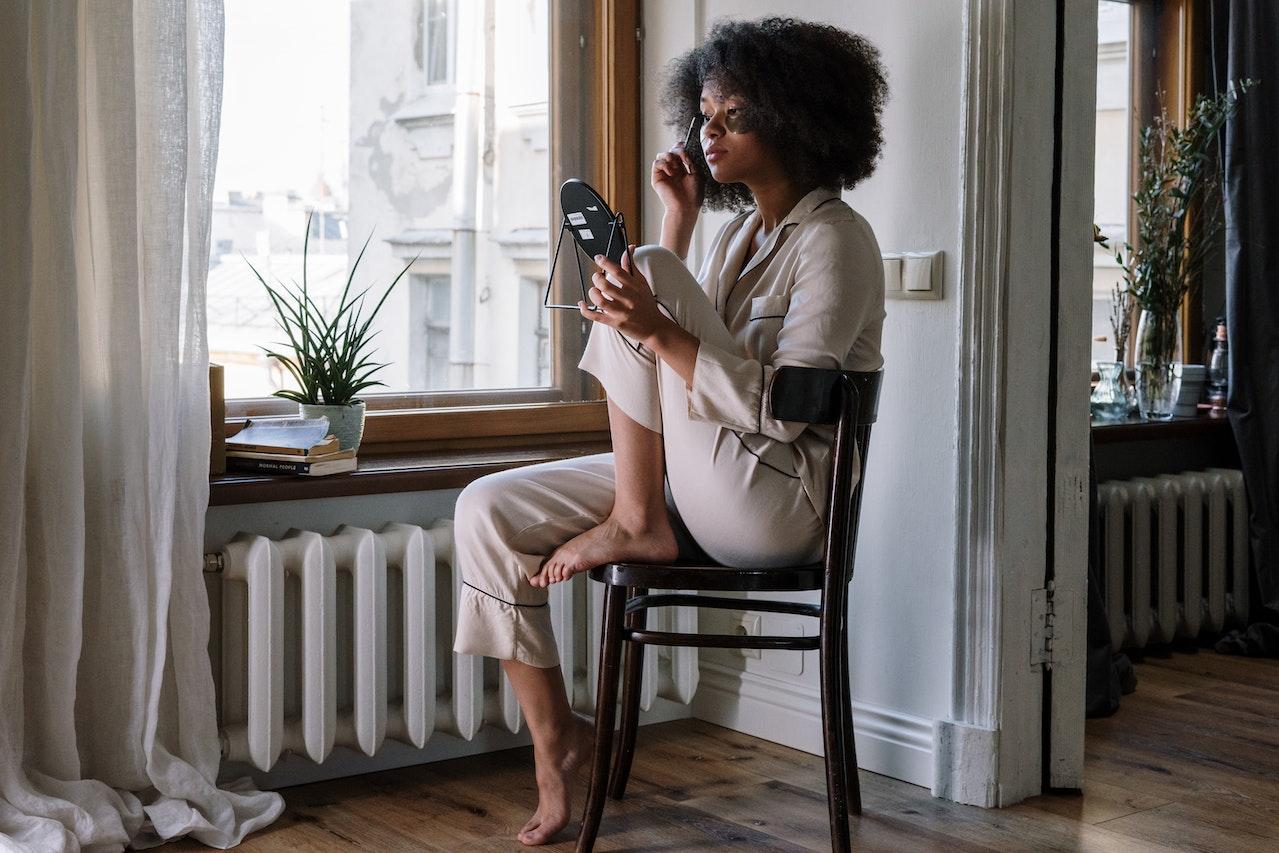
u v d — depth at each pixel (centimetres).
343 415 249
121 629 218
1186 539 375
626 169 311
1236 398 378
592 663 272
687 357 195
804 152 218
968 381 242
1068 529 250
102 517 217
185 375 222
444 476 256
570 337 312
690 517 205
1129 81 397
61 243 207
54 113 206
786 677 282
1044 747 251
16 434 203
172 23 217
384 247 285
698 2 298
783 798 248
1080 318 251
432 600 250
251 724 230
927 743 253
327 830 228
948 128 246
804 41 218
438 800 245
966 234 241
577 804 244
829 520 200
